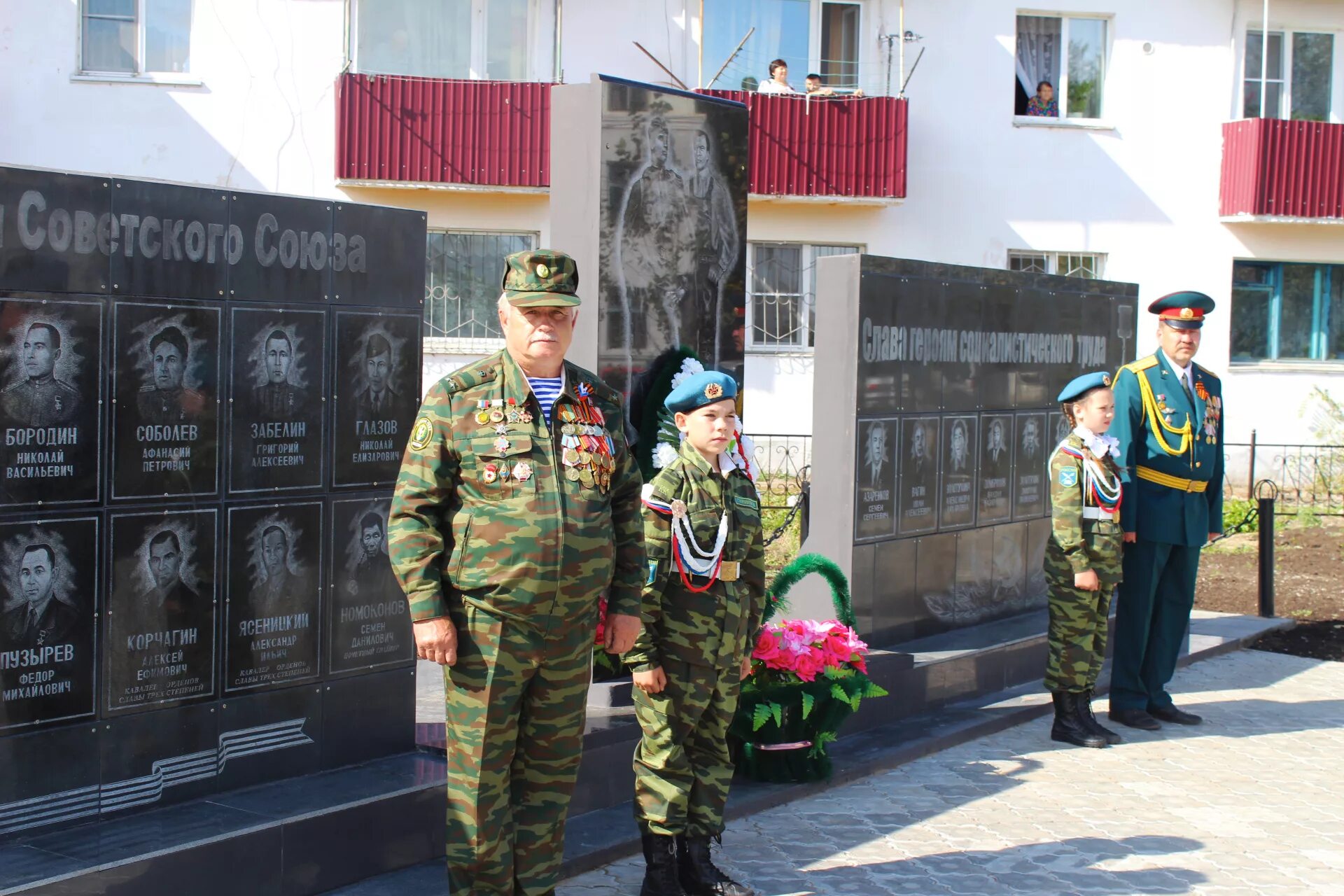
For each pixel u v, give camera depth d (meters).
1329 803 5.79
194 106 14.77
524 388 3.79
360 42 15.20
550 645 3.77
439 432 3.73
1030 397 8.66
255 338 4.46
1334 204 16.78
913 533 7.53
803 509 8.73
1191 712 7.51
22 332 3.86
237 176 14.88
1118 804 5.70
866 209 16.22
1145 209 16.97
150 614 4.20
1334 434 17.39
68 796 4.00
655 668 4.33
